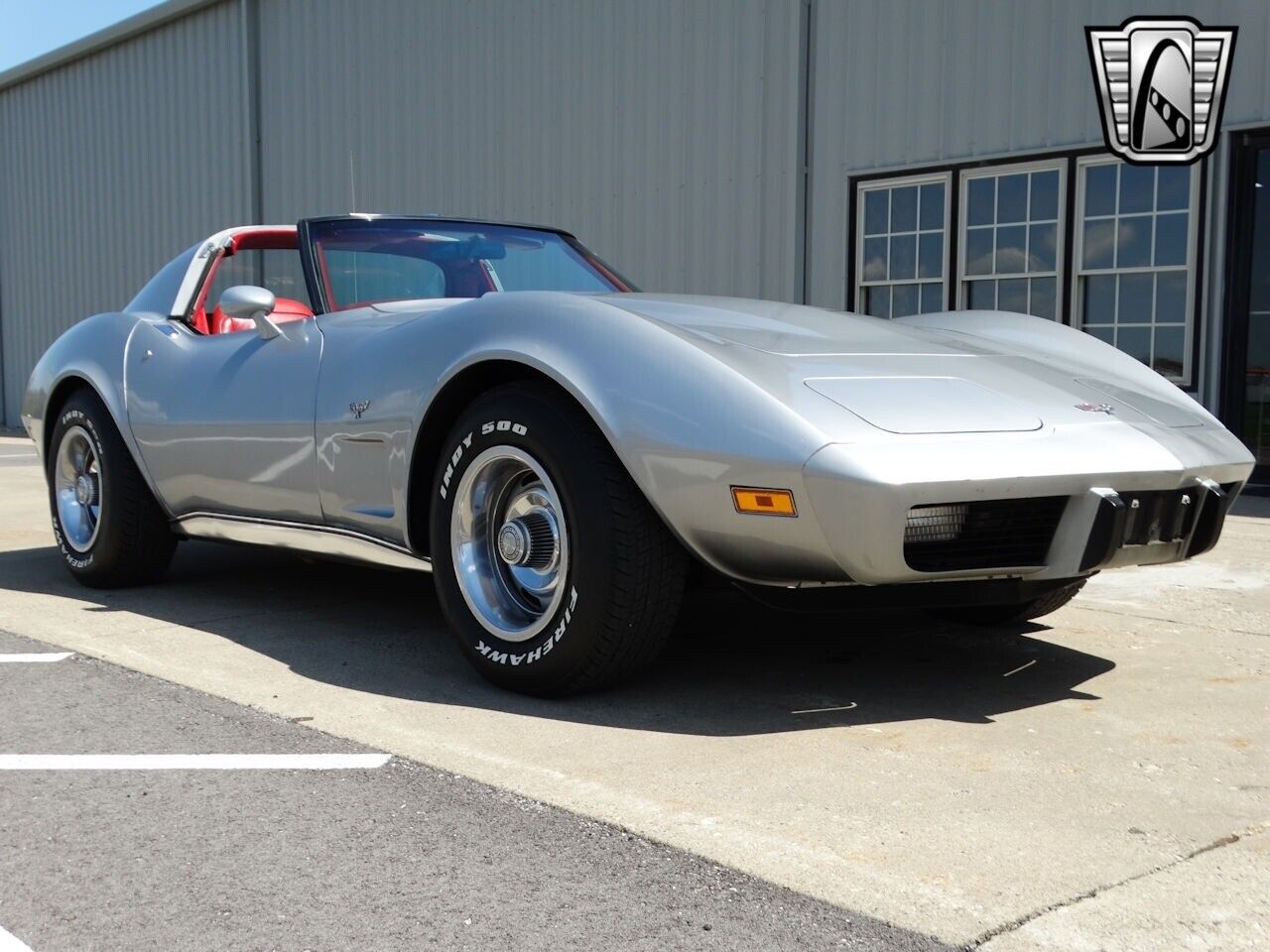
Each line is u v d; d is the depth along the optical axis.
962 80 7.79
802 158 8.63
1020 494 2.24
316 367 3.03
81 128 15.85
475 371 2.63
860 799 1.97
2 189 17.33
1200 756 2.21
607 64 9.88
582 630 2.43
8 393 17.66
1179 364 7.05
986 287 7.82
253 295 3.11
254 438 3.19
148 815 1.92
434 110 11.45
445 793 2.00
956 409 2.36
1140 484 2.39
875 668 2.85
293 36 12.87
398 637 3.16
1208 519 2.59
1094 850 1.77
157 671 2.80
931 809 1.93
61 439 3.88
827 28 8.45
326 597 3.71
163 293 3.88
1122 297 7.24
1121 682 2.74
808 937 1.50
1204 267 6.89
